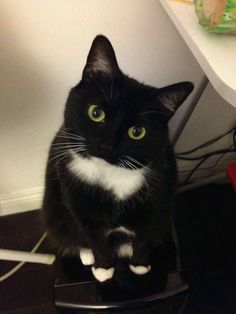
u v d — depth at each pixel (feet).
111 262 1.23
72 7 1.19
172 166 1.20
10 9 1.16
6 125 1.49
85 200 1.08
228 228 1.83
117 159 0.99
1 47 1.24
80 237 1.26
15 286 1.61
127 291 1.16
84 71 1.00
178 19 0.87
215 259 1.71
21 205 1.83
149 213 1.12
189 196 1.95
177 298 1.19
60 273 1.24
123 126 0.96
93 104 0.99
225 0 0.74
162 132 1.03
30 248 1.74
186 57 1.39
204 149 1.87
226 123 1.76
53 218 1.29
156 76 1.45
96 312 1.14
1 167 1.65
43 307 1.56
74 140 1.04
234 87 0.65
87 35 1.27
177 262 1.25
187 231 1.82
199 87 1.37
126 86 0.99
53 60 1.32
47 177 1.26
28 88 1.38
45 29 1.23
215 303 1.57
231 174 1.39
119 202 1.08
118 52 1.35
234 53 0.75
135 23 1.27
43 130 1.54
